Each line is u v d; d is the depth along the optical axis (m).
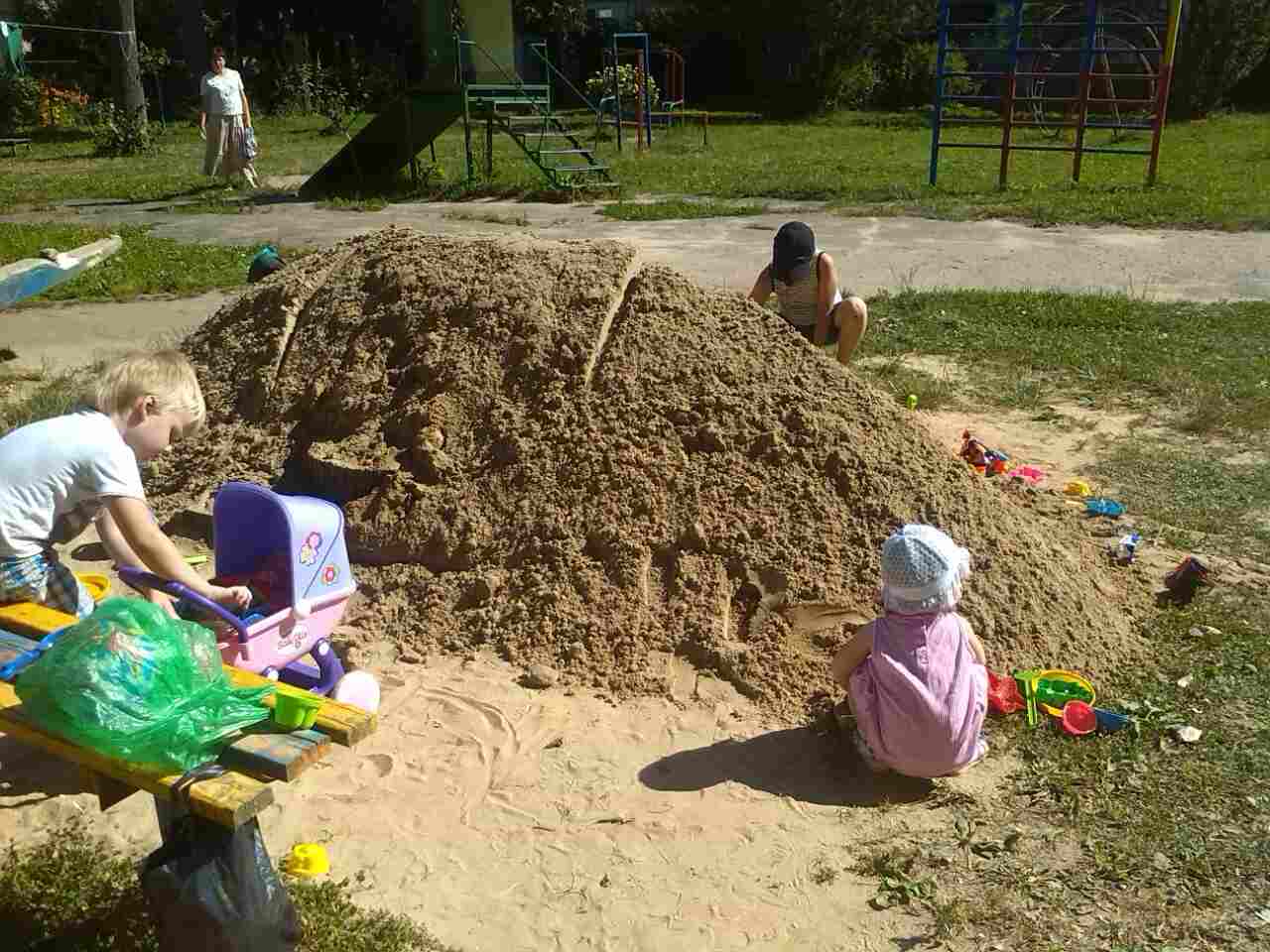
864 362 8.45
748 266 12.59
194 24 35.62
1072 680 4.08
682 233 15.02
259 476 5.35
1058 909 3.12
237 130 20.06
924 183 19.34
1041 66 33.47
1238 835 3.40
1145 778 3.67
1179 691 4.16
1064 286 11.46
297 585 3.84
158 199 18.86
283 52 39.25
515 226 15.78
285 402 5.57
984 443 6.82
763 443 4.68
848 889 3.23
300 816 3.52
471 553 4.66
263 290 6.27
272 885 2.72
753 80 40.44
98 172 23.03
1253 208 16.02
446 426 5.05
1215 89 32.41
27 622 3.28
